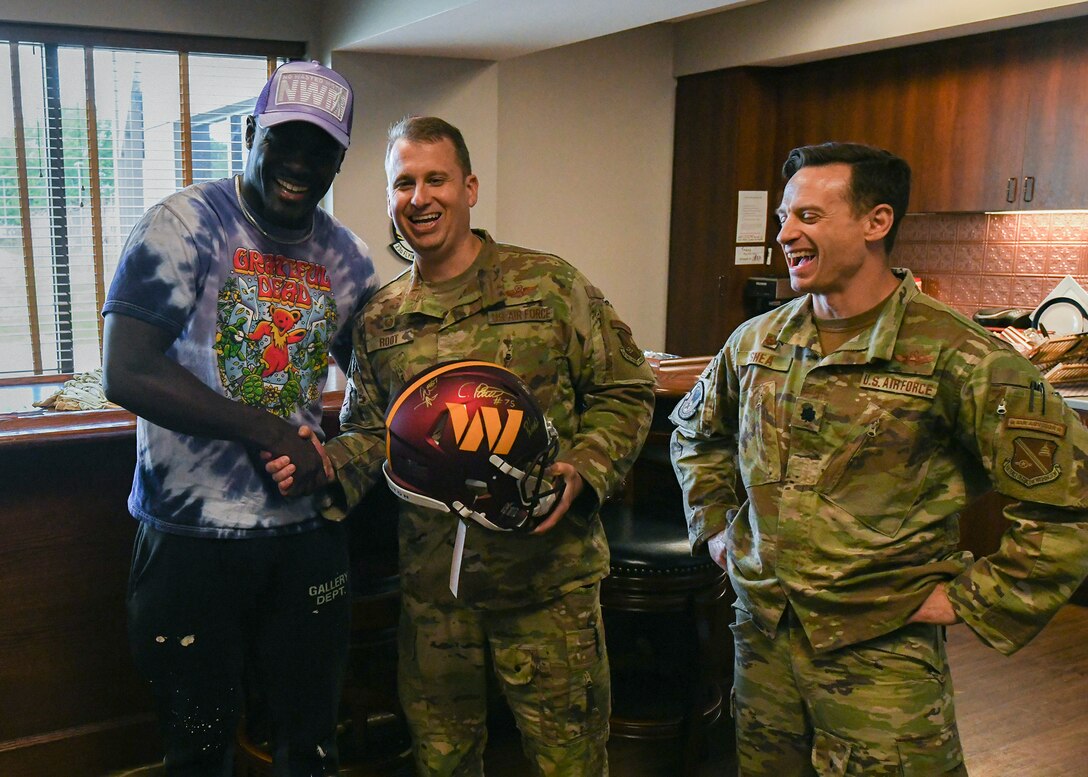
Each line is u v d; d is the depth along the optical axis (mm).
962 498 1434
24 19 3902
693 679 2275
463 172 1616
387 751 2250
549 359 1651
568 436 1698
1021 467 1342
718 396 1696
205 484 1580
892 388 1416
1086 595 3590
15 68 3986
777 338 1562
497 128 4883
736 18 5070
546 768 1696
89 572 2199
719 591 2271
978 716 2695
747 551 1576
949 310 1437
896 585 1417
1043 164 4113
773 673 1541
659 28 5426
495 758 2398
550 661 1658
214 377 1571
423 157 1563
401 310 1670
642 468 2570
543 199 5250
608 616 2629
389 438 1534
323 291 1682
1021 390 1349
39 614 2158
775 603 1499
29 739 2178
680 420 1776
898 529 1419
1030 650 3162
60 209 4172
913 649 1420
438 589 1672
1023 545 1370
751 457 1561
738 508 1731
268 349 1609
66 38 4027
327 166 1553
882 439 1416
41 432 2018
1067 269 4406
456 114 4676
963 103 4371
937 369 1395
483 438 1460
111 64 4164
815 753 1484
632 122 5445
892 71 4648
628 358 1722
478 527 1621
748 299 5387
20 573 2125
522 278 1659
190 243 1512
